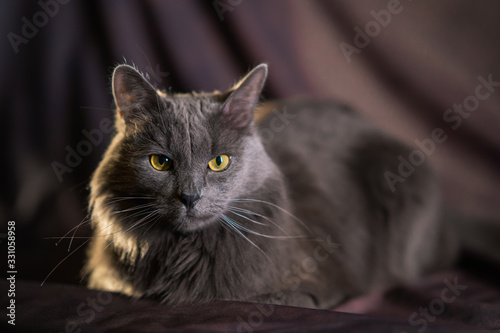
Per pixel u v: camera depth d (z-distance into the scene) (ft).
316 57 2.87
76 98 2.87
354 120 2.53
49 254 2.55
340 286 2.21
